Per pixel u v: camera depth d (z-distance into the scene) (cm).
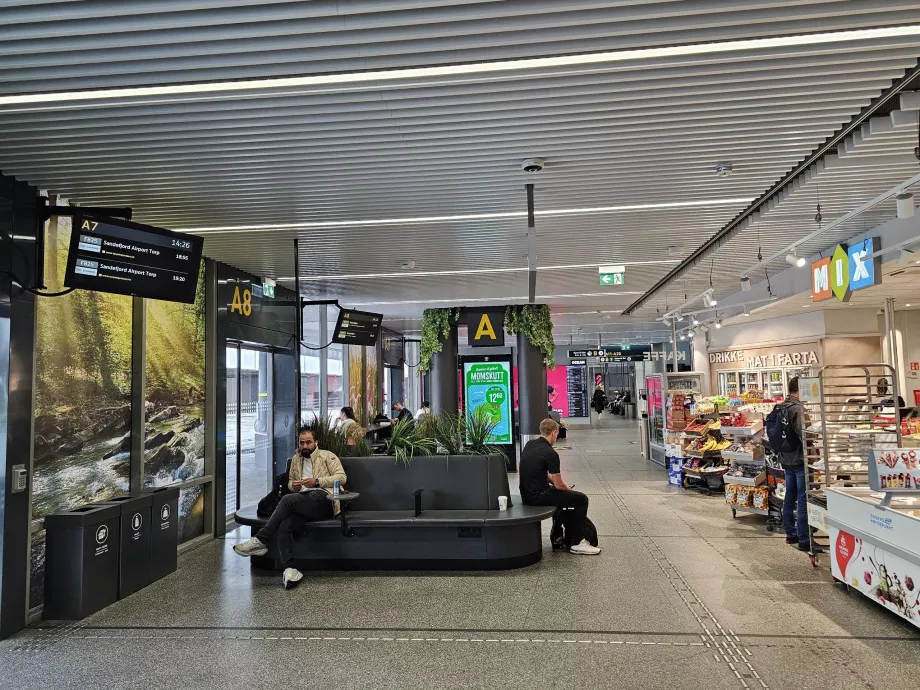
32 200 485
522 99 370
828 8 290
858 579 467
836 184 541
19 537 454
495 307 1258
